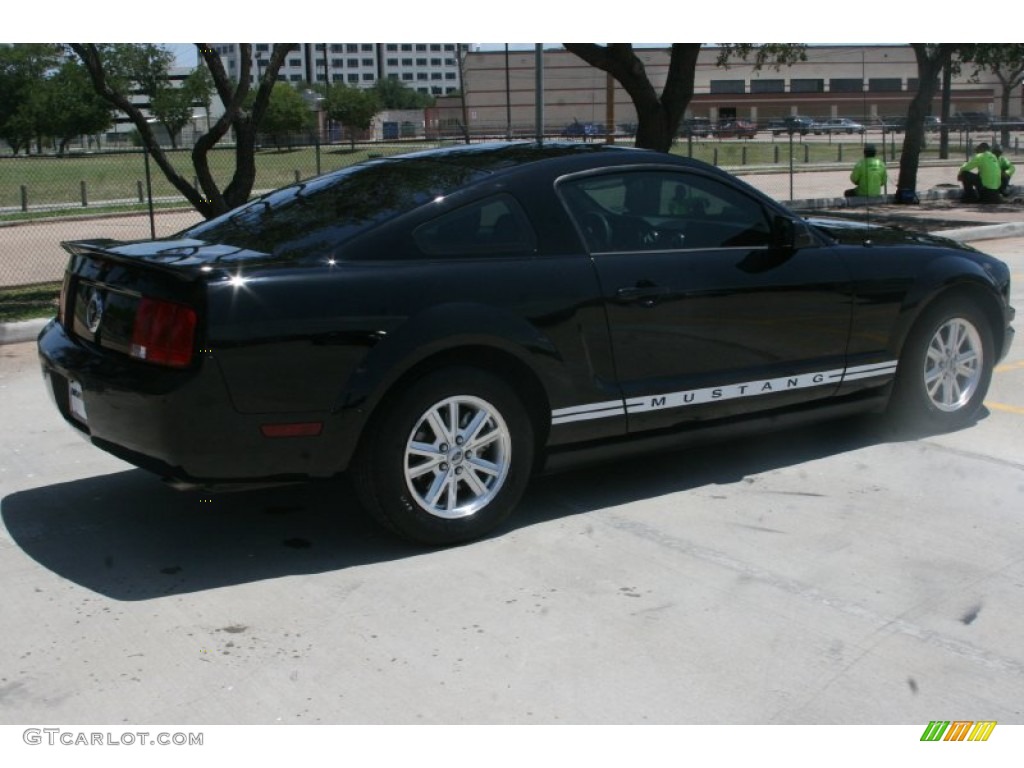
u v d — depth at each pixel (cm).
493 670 363
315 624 397
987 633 389
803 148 4747
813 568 445
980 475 556
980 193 2361
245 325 407
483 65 7300
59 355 462
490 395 459
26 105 5753
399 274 439
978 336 631
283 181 3016
